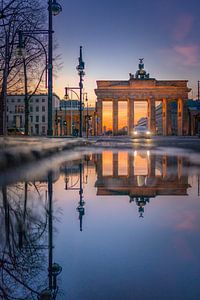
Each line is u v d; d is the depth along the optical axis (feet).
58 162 33.94
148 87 340.39
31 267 6.64
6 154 26.23
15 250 7.54
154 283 5.81
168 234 8.87
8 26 64.64
